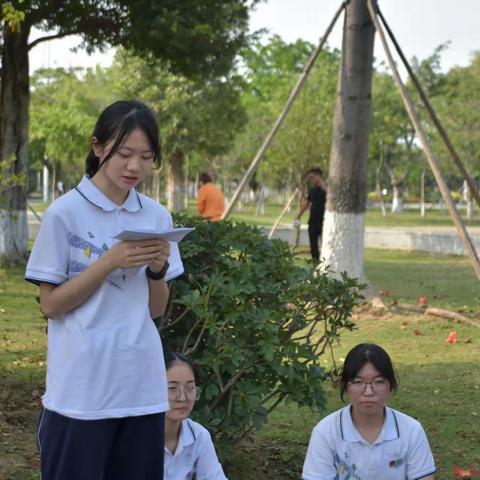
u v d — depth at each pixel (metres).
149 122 3.19
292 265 5.61
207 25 16.28
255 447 6.53
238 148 49.00
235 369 5.30
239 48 18.23
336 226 13.21
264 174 49.22
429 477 4.59
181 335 5.64
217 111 34.81
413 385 8.54
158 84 34.31
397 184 55.09
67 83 46.97
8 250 17.09
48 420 3.18
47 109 47.97
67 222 3.19
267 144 12.98
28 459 5.93
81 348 3.11
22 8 15.48
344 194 13.17
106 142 3.19
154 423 3.25
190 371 4.38
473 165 41.22
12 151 17.11
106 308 3.16
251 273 5.28
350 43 13.02
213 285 5.07
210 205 17.11
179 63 17.50
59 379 3.14
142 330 3.21
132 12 16.08
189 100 34.41
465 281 17.09
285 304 5.53
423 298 13.52
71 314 3.17
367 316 12.35
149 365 3.21
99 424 3.12
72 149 47.28
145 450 3.23
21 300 13.48
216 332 5.19
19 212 17.23
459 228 11.70
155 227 3.36
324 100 32.69
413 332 11.27
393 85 45.56
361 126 13.12
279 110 38.41
